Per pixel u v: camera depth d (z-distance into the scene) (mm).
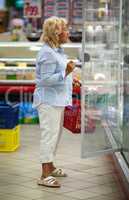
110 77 9953
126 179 8602
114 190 9078
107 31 9875
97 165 10672
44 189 9094
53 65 9008
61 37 9172
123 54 10195
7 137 11781
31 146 12344
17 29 16750
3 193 8867
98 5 9477
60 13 16516
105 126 9719
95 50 9414
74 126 9531
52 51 9023
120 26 10172
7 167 10477
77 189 9125
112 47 10016
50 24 9086
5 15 20625
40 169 10320
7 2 25656
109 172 10156
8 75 15422
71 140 13039
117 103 10133
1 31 19281
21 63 15562
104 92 9734
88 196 8766
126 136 9648
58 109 9164
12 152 11734
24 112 15250
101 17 9625
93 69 9352
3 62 15617
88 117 9203
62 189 9109
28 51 15977
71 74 9289
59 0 16516
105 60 9766
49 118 9156
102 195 8820
